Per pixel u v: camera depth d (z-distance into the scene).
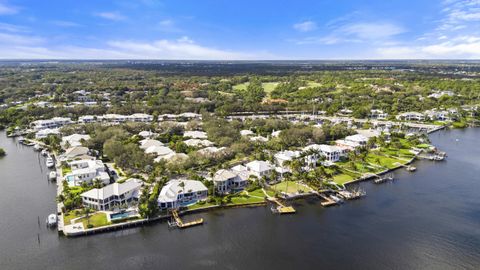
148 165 156.12
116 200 121.81
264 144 199.38
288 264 93.62
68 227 107.06
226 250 99.75
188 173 151.25
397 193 141.38
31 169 168.00
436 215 122.00
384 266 93.00
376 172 164.00
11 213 120.06
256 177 145.12
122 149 171.50
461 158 192.25
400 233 109.75
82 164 160.88
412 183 152.88
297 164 146.88
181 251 98.94
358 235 108.50
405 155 192.38
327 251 99.69
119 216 114.12
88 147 191.62
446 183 152.88
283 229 111.56
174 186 128.88
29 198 132.62
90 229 105.94
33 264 92.31
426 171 169.38
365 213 123.31
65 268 90.94
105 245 101.19
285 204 129.12
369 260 95.56
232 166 166.50
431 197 137.50
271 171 153.62
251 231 110.12
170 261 94.31
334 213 123.06
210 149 178.38
